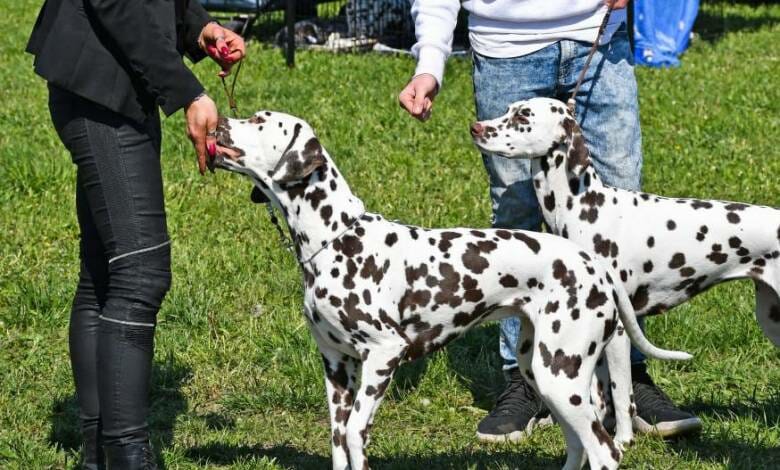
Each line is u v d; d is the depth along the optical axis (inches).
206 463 202.8
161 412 228.4
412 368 242.2
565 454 205.9
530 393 220.1
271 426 221.3
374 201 359.9
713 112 483.5
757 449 204.4
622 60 213.6
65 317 273.3
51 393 233.8
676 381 236.8
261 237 329.1
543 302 177.2
